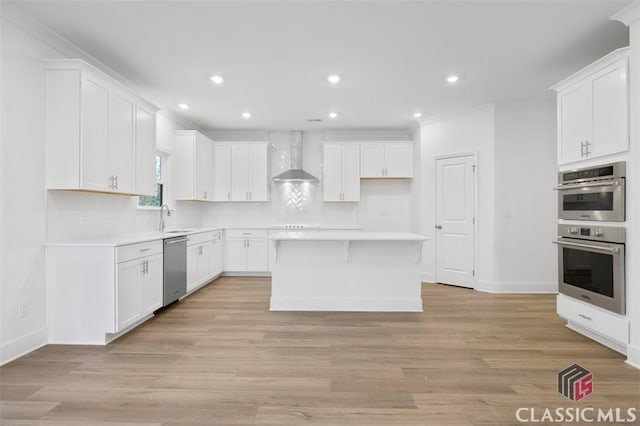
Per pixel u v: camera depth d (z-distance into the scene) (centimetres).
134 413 185
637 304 241
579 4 243
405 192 622
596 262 279
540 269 468
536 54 321
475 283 489
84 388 210
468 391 208
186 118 543
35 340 268
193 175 528
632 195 246
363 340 292
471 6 246
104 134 304
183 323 337
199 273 474
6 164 245
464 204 505
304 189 636
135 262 310
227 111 503
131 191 347
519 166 468
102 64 338
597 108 276
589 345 282
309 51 314
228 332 311
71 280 279
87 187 281
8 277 246
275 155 636
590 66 276
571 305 310
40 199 273
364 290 385
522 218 468
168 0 238
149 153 382
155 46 304
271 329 320
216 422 177
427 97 443
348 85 399
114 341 287
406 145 593
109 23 267
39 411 186
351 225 623
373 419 180
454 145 515
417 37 290
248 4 244
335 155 600
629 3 241
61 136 276
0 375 226
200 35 286
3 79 242
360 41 296
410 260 385
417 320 348
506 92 427
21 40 255
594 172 279
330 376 227
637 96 240
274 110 498
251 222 635
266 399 199
